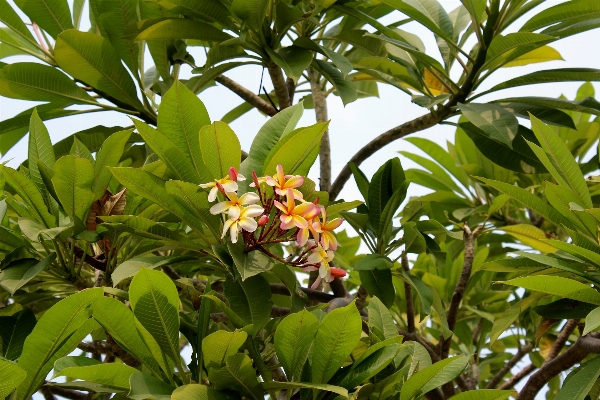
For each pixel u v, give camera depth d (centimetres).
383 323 257
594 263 257
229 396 240
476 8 307
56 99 302
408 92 312
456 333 341
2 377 231
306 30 314
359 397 244
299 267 254
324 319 240
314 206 248
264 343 257
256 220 254
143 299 240
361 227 287
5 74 295
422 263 349
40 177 268
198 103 256
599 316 239
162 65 313
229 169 248
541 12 293
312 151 254
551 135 261
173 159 254
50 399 284
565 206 262
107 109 309
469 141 364
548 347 324
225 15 296
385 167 286
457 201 363
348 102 292
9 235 265
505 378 364
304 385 236
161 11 305
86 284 272
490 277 347
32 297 274
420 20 299
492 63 303
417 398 244
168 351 243
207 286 254
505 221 354
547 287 252
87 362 244
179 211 255
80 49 294
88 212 265
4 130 304
